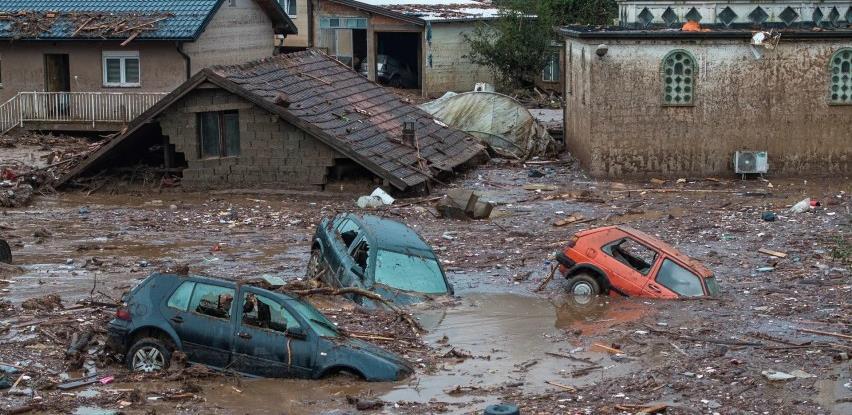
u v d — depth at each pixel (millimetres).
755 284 19641
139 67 40094
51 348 15156
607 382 14047
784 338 16031
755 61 31641
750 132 31953
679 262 18922
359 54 54312
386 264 18219
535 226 25500
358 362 13914
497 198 29234
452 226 25453
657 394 13547
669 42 31453
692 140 31938
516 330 16625
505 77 51156
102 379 13672
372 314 17062
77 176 30500
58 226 25531
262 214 26969
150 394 13164
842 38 31562
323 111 30234
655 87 31672
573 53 35250
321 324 14414
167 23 39562
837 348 15438
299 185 29344
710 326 16719
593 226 25359
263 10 44688
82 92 39844
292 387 13609
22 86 41344
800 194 29422
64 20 40688
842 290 18984
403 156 29984
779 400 13289
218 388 13531
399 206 27594
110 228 25312
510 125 36344
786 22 32781
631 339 16062
